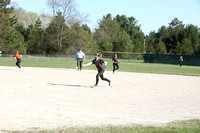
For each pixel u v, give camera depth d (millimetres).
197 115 6816
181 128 5293
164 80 16891
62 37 68812
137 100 9156
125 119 6254
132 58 61844
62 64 36875
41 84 13492
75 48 69688
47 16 66125
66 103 8359
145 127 5406
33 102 8406
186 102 8844
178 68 35656
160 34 103312
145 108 7727
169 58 57000
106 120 6133
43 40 73812
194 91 11727
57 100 8883
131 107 7859
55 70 24562
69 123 5812
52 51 70250
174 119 6332
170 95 10430
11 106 7648
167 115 6785
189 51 71812
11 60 43688
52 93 10484
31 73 20578
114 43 83375
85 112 7043
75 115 6652
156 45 90562
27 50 79688
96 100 9031
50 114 6715
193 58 53844
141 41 97250
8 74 19359
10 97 9312
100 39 95188
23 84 13383
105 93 10734
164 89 12320
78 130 5172
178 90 12016
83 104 8242
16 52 24594
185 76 20594
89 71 24062
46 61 47750
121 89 12086
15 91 10875
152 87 13023
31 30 80625
